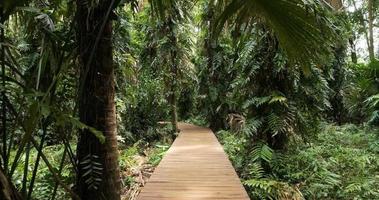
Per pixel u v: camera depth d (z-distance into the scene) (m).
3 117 1.79
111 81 2.41
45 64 1.96
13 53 2.27
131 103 7.86
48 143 5.43
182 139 8.37
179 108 13.18
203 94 11.51
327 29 2.42
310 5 2.01
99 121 2.35
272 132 4.73
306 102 5.02
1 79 1.80
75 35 2.28
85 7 2.24
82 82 2.05
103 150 2.36
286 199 4.08
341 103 9.98
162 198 3.47
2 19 1.78
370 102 8.95
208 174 4.49
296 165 5.03
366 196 4.45
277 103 4.79
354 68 10.30
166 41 8.60
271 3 1.72
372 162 6.00
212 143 7.58
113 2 2.02
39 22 2.19
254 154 4.73
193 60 11.45
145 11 8.32
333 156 6.10
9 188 1.52
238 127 6.87
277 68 4.56
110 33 2.37
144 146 9.03
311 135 5.39
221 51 10.64
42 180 3.41
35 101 1.56
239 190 3.75
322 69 4.85
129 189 4.84
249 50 4.62
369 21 14.53
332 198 4.52
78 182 2.37
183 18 7.94
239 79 5.07
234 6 1.87
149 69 9.62
